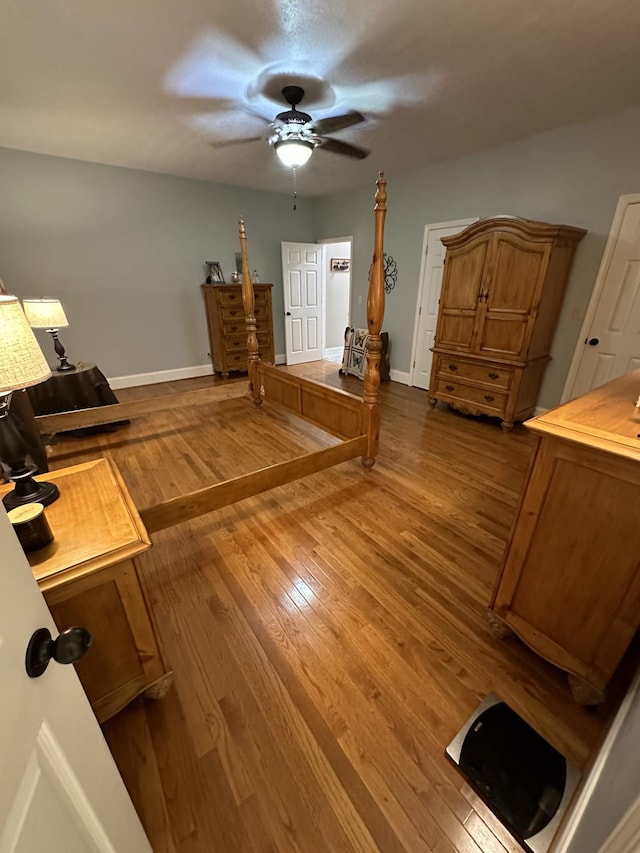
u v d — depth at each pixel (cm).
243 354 532
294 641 146
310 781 105
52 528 106
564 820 92
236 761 110
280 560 189
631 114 263
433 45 188
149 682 118
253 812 99
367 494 248
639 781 58
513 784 104
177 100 246
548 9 162
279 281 584
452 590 171
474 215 375
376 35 180
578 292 319
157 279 474
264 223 539
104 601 101
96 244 423
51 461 294
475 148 344
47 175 379
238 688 129
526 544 126
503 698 126
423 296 452
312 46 188
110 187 414
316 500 241
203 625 153
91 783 64
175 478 269
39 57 196
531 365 331
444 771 107
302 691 128
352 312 564
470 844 94
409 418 385
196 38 181
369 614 158
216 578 178
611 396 135
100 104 254
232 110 262
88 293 434
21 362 104
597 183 290
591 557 110
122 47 188
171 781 105
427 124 288
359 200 505
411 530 212
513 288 317
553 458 112
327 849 93
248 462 291
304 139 254
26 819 44
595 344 317
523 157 325
